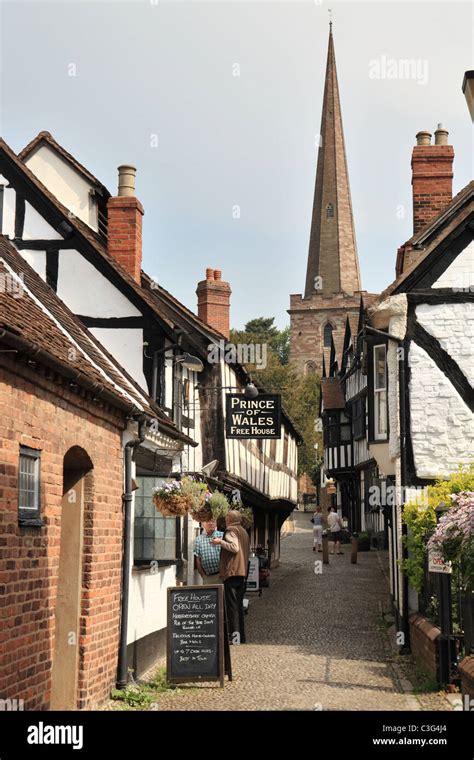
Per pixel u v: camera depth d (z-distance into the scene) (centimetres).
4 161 1378
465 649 879
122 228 1448
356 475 3634
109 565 884
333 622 1437
